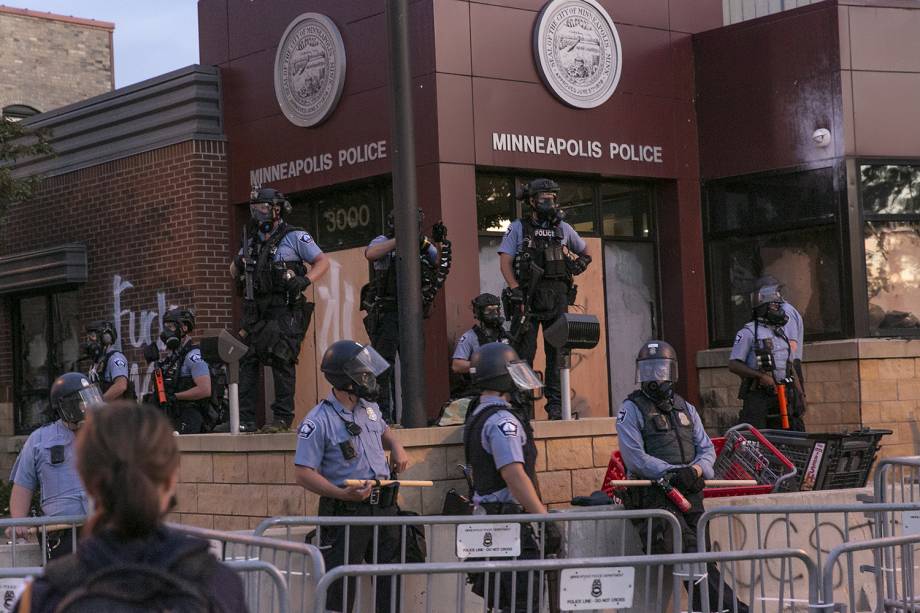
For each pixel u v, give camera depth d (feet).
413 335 30.37
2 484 47.47
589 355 46.16
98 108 52.60
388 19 30.58
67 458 25.71
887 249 45.78
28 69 80.69
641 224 48.26
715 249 48.44
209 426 38.19
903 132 46.19
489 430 23.12
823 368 44.75
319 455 23.71
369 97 44.16
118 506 8.93
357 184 45.68
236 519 31.48
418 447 28.76
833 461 32.22
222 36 49.55
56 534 25.54
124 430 9.02
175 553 9.05
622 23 46.80
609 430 32.14
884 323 45.42
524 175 45.03
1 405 59.88
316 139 46.06
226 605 9.14
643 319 47.85
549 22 44.50
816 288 45.98
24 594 8.95
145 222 51.06
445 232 33.09
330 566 23.44
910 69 46.39
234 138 49.21
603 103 45.88
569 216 46.26
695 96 48.83
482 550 21.39
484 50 43.19
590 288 46.39
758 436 32.09
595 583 16.25
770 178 47.03
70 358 56.34
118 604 8.77
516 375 23.40
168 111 50.03
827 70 45.65
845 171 45.11
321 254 33.22
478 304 34.83
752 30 47.37
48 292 57.36
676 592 22.00
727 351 46.88
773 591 27.73
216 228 49.11
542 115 44.37
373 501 23.61
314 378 47.16
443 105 42.06
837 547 18.17
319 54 45.65
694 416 26.68
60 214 55.16
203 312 48.73
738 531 27.71
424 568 15.49
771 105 46.98
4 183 50.80
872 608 28.96
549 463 30.94
